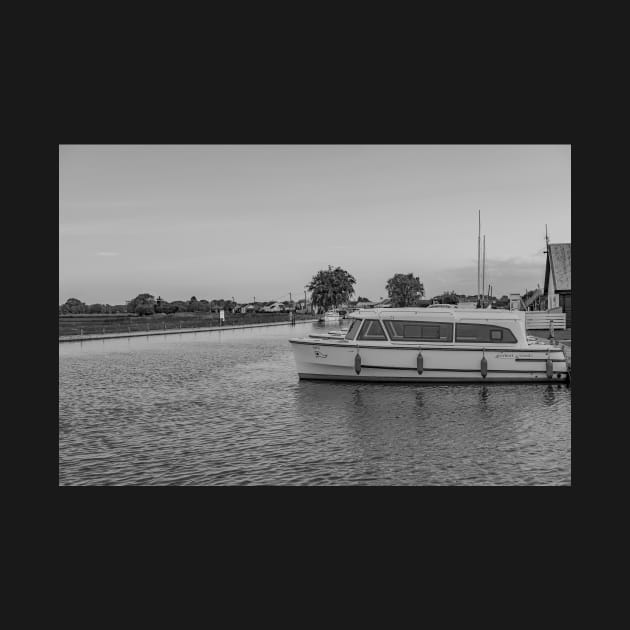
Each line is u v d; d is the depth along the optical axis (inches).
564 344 1204.5
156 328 2669.8
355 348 922.1
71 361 1357.0
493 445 557.0
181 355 1513.3
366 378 927.7
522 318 901.8
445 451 536.7
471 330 904.9
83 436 606.5
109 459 522.9
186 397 840.3
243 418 688.4
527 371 897.5
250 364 1284.4
